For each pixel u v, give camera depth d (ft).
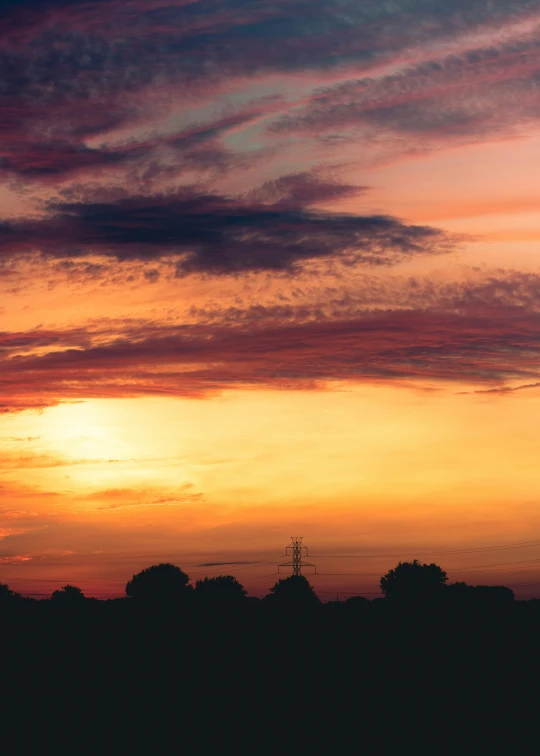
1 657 276.82
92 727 177.47
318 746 159.94
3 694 215.51
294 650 298.97
